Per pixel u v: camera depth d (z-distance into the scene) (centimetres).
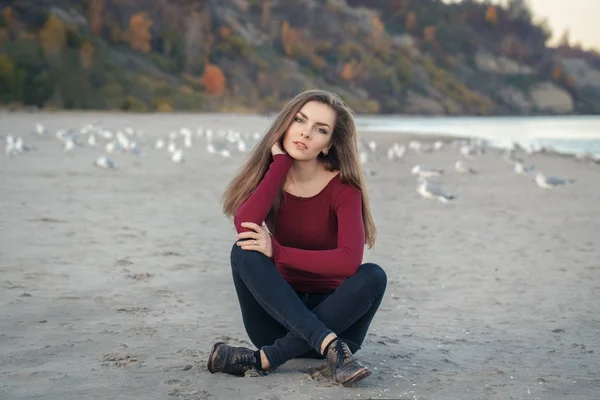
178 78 7556
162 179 1292
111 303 445
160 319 412
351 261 308
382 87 10756
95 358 332
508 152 2300
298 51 10312
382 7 15075
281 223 330
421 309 470
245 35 9719
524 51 15300
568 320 445
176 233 731
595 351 373
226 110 7150
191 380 301
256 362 308
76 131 2948
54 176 1247
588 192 1308
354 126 325
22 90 5419
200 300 463
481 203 1127
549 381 315
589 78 16038
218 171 1502
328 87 10031
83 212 840
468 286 548
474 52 14600
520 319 446
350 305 305
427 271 605
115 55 7038
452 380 313
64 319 402
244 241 307
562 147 3334
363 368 289
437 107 11206
